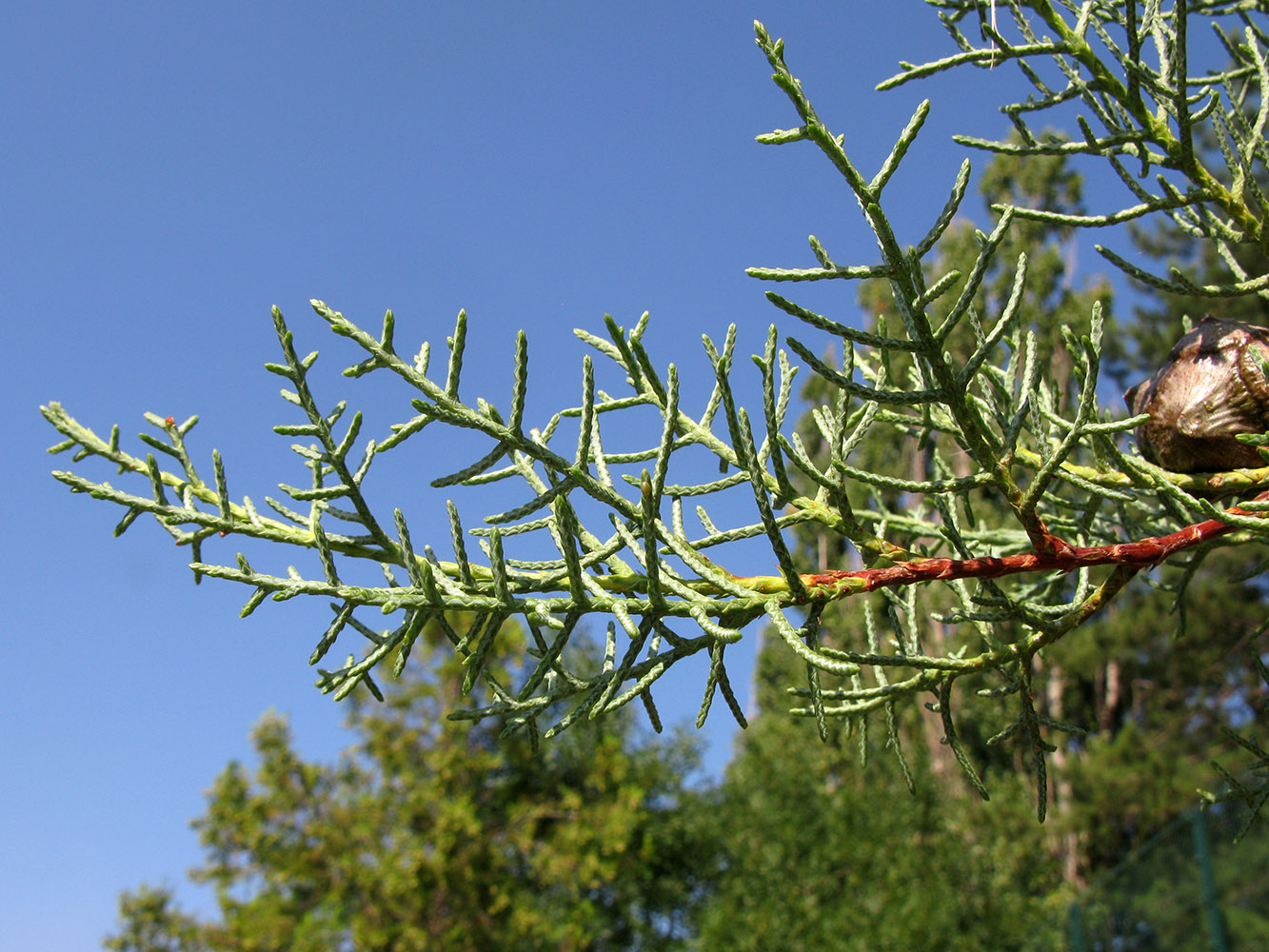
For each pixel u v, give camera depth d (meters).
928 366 1.83
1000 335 1.76
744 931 14.97
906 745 19.36
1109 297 17.31
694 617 1.79
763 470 1.77
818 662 1.59
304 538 1.97
